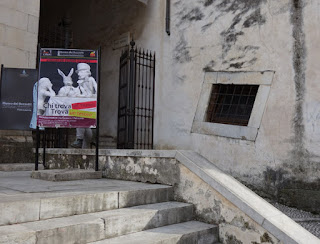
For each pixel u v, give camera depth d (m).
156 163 4.03
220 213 3.40
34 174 4.34
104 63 9.80
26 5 6.75
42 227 2.41
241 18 6.55
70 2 11.22
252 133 6.08
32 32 6.80
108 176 4.52
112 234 2.79
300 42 5.70
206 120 6.96
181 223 3.43
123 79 8.98
